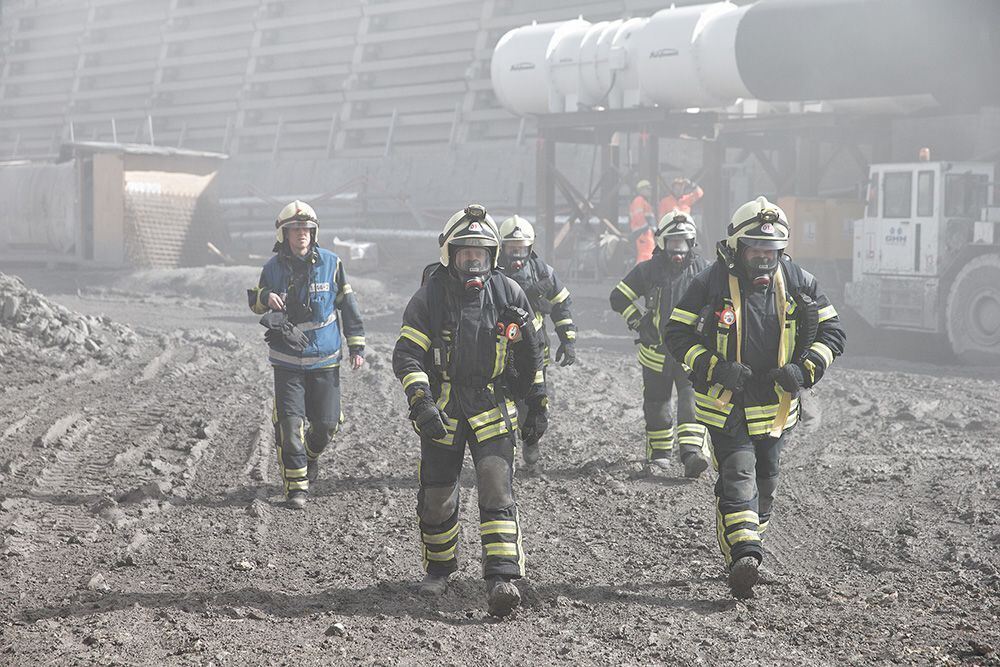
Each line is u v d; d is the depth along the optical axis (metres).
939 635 4.97
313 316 7.93
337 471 9.09
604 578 6.05
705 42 21.11
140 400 12.40
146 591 5.68
